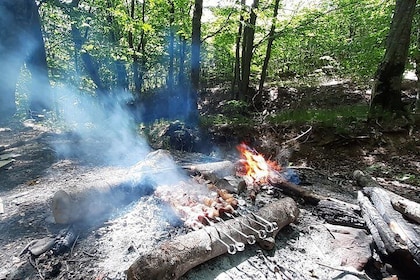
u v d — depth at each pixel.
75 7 9.27
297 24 10.56
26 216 2.81
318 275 2.23
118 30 11.46
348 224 2.97
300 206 3.38
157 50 13.02
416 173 5.28
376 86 7.19
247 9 9.70
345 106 9.16
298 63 14.79
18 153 5.00
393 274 2.40
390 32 7.03
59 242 2.37
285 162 6.17
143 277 1.80
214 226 2.35
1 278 2.07
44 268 2.16
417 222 2.65
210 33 11.23
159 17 11.10
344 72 12.67
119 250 2.29
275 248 2.53
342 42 11.36
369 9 9.99
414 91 9.82
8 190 3.54
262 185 3.66
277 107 11.12
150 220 2.62
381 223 2.64
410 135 6.42
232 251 2.28
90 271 2.11
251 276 2.16
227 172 3.57
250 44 10.93
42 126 7.27
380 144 6.38
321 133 6.96
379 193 3.08
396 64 6.96
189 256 2.01
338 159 6.24
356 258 2.45
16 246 2.38
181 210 2.57
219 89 13.42
